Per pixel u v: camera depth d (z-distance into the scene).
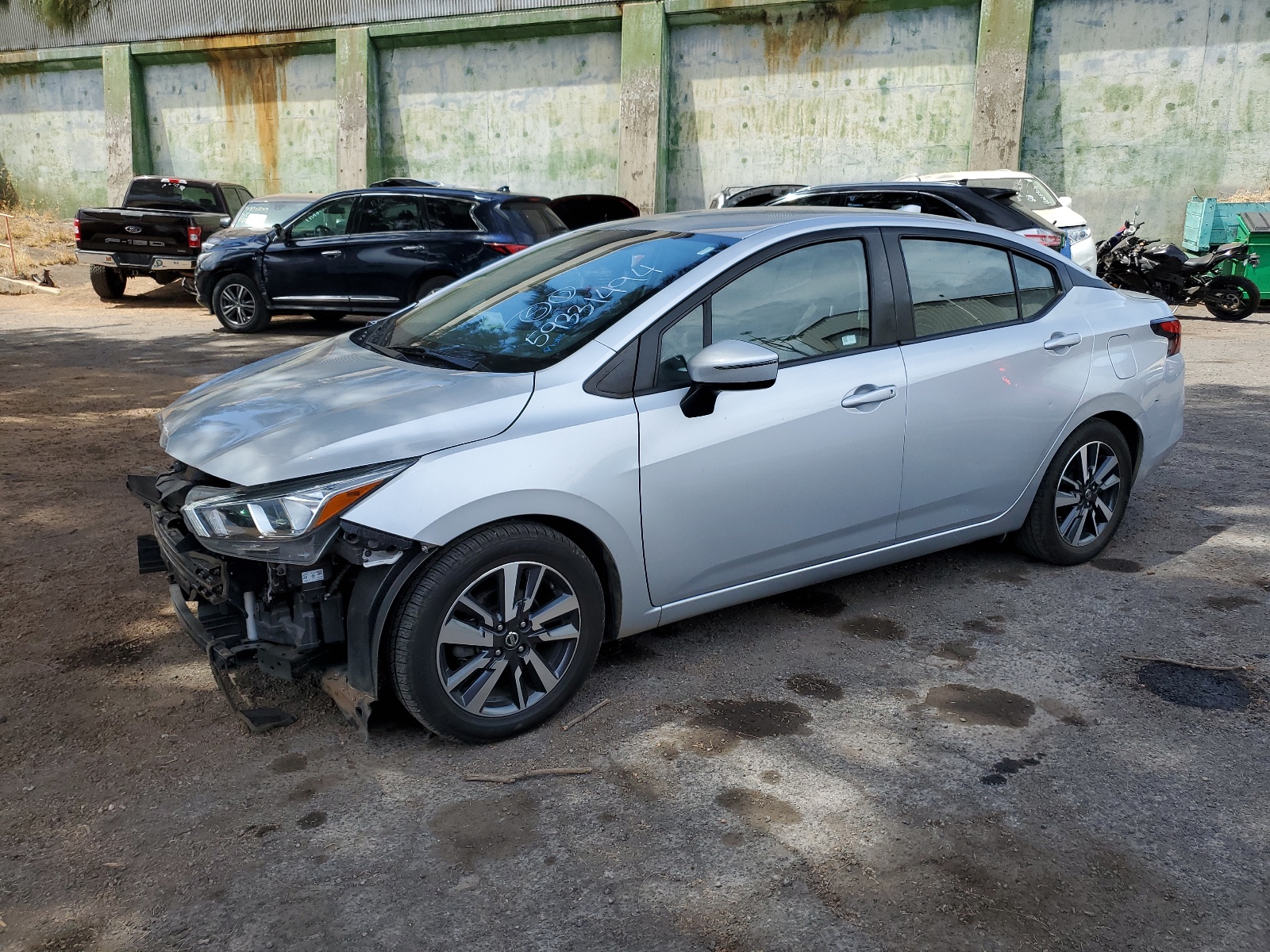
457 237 11.61
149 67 24.62
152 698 3.48
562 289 3.80
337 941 2.36
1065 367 4.34
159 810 2.86
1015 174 12.83
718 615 4.17
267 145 24.12
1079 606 4.22
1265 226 13.44
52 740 3.22
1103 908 2.44
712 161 20.41
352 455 2.99
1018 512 4.40
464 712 3.11
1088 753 3.12
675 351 3.43
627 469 3.28
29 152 26.38
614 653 3.84
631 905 2.46
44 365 10.14
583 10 20.33
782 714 3.37
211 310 12.84
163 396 8.62
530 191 21.98
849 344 3.79
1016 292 4.34
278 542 2.94
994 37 17.58
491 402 3.18
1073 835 2.72
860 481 3.81
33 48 25.17
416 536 2.92
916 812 2.82
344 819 2.82
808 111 19.52
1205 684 3.54
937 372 3.94
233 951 2.33
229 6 23.27
